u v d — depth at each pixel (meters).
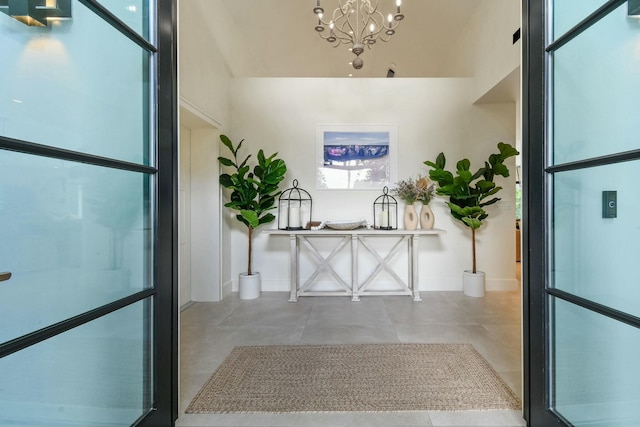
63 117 1.05
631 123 1.06
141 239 1.36
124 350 1.28
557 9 1.32
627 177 1.07
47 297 1.00
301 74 5.84
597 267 1.18
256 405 1.68
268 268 4.05
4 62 0.89
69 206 1.07
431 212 3.85
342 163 4.02
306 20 4.39
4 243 0.89
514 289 4.01
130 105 1.30
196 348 2.38
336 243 4.05
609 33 1.12
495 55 3.42
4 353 0.88
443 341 2.48
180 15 2.76
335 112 4.02
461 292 3.94
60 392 1.05
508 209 4.01
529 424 1.45
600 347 1.18
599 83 1.16
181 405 1.68
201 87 3.18
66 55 1.05
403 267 4.03
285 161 4.03
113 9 1.22
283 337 2.59
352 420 1.56
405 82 4.02
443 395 1.76
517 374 1.98
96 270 1.17
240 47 4.32
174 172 1.48
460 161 3.66
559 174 1.33
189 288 3.64
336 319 3.01
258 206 3.64
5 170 0.90
